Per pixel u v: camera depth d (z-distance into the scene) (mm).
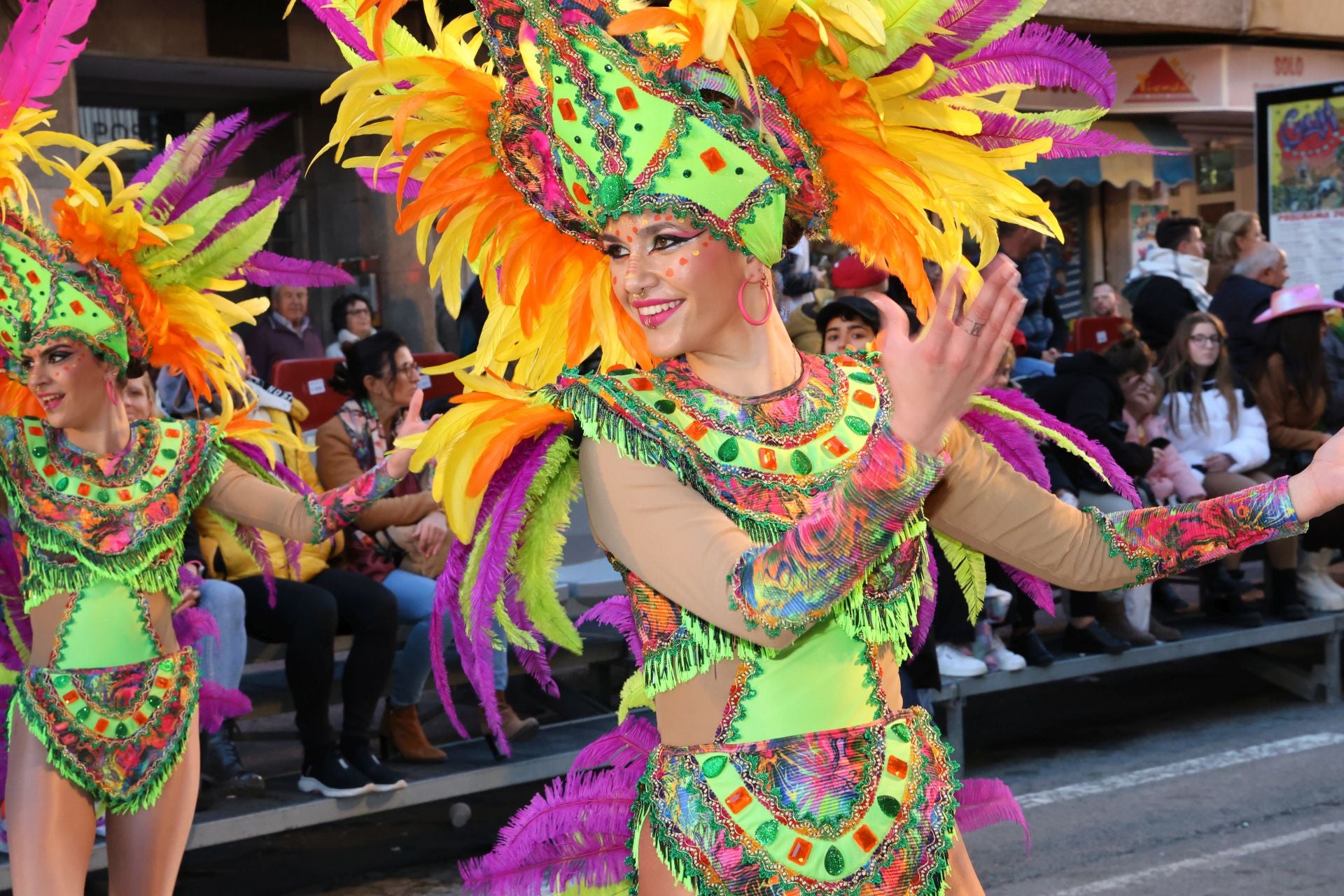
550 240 2000
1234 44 11555
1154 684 6492
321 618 4105
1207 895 3902
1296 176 7793
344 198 9430
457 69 1907
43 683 2965
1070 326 10453
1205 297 7512
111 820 3057
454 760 4422
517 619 2059
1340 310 7090
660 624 1709
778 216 1755
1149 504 5516
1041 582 2172
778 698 1687
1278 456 6531
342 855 4477
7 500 3246
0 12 6020
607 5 1729
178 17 8344
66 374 3033
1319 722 5758
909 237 1928
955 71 1855
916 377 1404
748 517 1667
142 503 3104
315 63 8930
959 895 1794
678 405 1722
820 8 1737
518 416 1862
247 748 5125
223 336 3352
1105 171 11539
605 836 1947
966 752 5426
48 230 3131
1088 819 4590
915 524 1756
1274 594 6211
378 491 3104
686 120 1689
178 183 3238
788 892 1655
